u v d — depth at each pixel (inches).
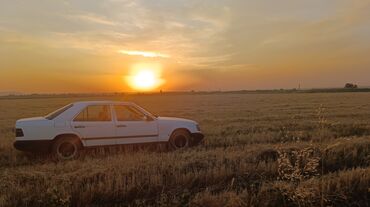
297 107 1252.5
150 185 224.1
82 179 232.1
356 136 433.7
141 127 366.3
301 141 402.3
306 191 189.0
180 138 391.2
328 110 1013.8
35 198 200.8
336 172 252.8
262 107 1314.0
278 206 194.9
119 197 210.8
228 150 338.6
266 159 303.6
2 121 812.6
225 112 1063.6
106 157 315.9
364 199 206.8
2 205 186.7
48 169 266.8
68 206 195.0
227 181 240.5
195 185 234.2
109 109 356.5
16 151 358.0
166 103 1955.0
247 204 191.6
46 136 327.0
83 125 338.6
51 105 1994.3
